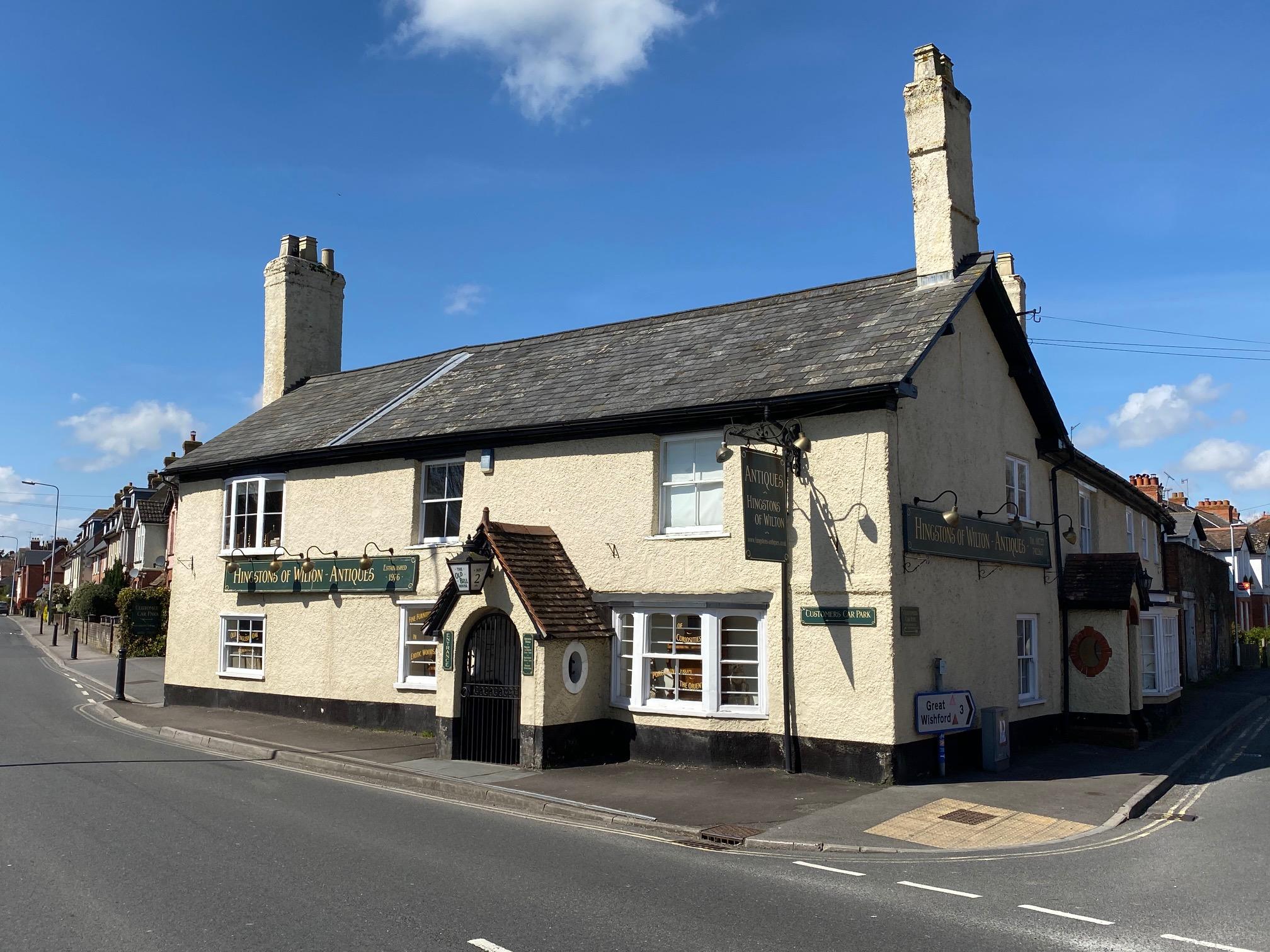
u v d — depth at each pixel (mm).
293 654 18438
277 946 6086
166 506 50469
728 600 13328
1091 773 13242
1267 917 6961
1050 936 6504
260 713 18828
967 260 15156
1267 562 55156
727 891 7555
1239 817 10797
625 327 18672
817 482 12781
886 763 11922
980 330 15375
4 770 12391
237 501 19953
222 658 19797
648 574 14094
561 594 14023
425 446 16750
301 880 7578
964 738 13273
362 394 20844
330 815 10211
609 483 14688
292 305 24328
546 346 19500
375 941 6215
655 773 12859
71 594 63281
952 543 13461
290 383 24062
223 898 7086
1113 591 16828
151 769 12828
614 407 14625
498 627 14609
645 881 7812
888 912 7051
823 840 9312
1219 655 33938
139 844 8633
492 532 14000
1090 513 21625
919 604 12703
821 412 12797
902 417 12734
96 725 17656
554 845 9094
